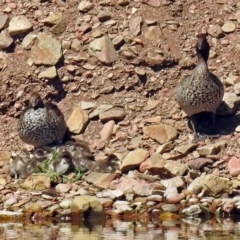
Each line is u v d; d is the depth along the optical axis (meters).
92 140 18.39
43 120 17.84
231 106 18.39
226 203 15.45
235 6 20.52
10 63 19.50
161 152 17.36
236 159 16.91
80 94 19.22
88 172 17.08
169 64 19.39
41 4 20.39
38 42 19.64
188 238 13.32
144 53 19.42
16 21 19.98
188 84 17.66
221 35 19.98
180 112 18.55
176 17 20.22
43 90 19.27
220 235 13.58
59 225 14.73
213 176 15.92
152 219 15.20
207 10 20.42
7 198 16.12
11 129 18.94
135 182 16.28
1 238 13.46
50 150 17.61
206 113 18.22
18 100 19.20
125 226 14.53
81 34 19.80
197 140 17.69
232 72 19.22
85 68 19.41
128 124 18.50
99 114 18.72
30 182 16.58
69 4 20.36
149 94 19.12
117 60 19.44
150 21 19.94
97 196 15.95
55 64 19.42
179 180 16.23
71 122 18.69
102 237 13.46
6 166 17.81
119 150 17.80
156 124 18.19
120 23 19.97
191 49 19.61
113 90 19.19
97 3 20.31
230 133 17.91
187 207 15.49
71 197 15.98
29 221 15.20
